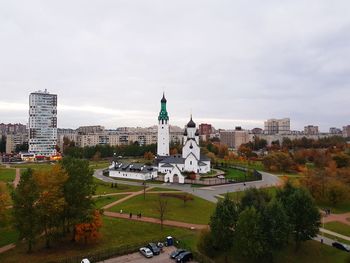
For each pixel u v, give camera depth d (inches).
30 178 2613.2
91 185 2878.9
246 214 2544.3
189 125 7682.1
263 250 2509.8
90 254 2532.0
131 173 6387.8
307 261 2783.0
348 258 2522.1
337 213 4170.8
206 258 2486.5
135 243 2837.1
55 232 2898.6
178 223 3494.1
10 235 3041.3
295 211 2903.5
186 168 6919.3
